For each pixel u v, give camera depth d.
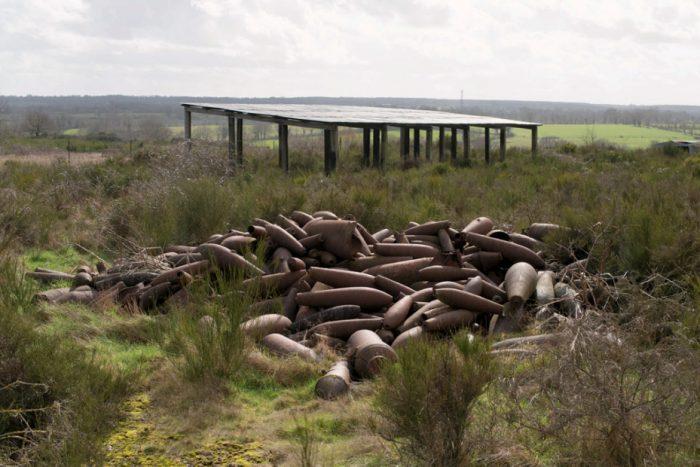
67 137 76.38
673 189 13.31
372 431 4.61
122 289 7.99
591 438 4.14
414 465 4.16
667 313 6.46
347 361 6.05
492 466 4.14
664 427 4.15
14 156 38.53
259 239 8.41
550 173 21.02
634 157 28.58
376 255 8.27
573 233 9.05
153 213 11.41
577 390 4.26
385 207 12.94
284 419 4.93
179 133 84.25
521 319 7.10
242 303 6.62
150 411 5.03
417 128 27.73
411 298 7.21
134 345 6.41
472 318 6.91
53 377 4.79
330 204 12.30
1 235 10.55
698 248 7.98
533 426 4.30
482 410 4.59
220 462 4.36
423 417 4.16
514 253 8.48
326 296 7.15
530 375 4.84
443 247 8.68
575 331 4.89
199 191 11.70
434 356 4.47
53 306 7.12
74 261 10.40
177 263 8.40
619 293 7.20
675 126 190.00
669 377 4.33
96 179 18.14
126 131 103.38
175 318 6.72
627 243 8.55
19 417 4.54
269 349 6.21
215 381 5.38
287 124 23.73
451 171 22.86
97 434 4.47
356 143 37.88
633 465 4.07
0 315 5.10
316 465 4.24
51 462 4.09
